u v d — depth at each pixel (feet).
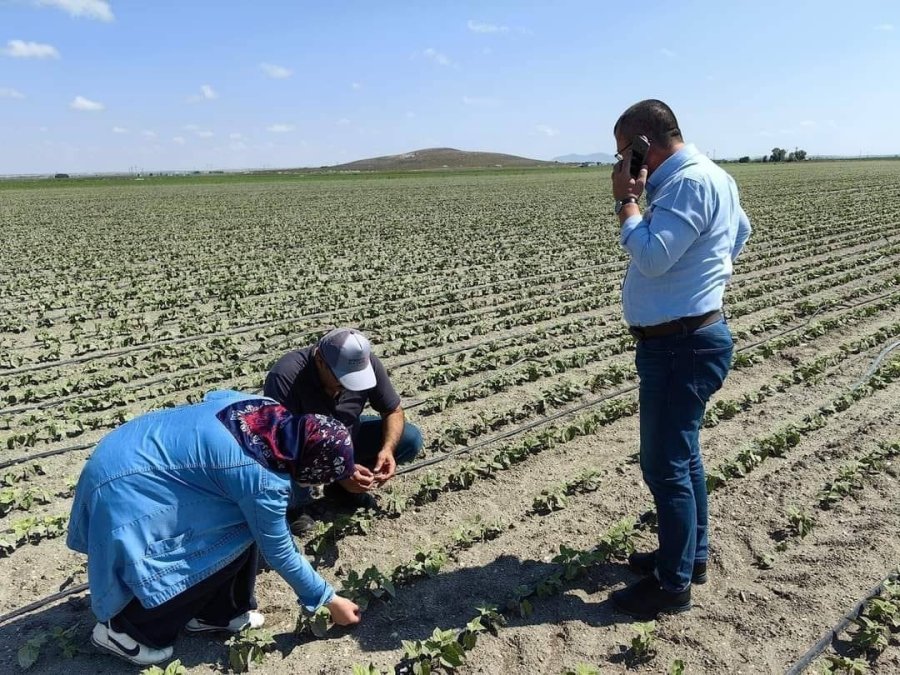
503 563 15.14
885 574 14.21
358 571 15.03
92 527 11.03
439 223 84.74
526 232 72.02
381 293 42.88
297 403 14.89
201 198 155.74
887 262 47.65
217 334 34.73
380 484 15.79
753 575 14.43
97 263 58.34
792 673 11.80
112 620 11.89
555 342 30.71
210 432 11.15
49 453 21.09
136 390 26.43
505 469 19.38
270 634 12.54
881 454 18.89
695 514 12.67
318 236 74.18
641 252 11.19
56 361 31.04
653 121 11.50
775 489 17.67
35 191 202.39
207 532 11.41
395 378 27.32
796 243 58.49
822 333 30.94
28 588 14.64
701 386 11.97
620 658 12.34
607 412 22.43
